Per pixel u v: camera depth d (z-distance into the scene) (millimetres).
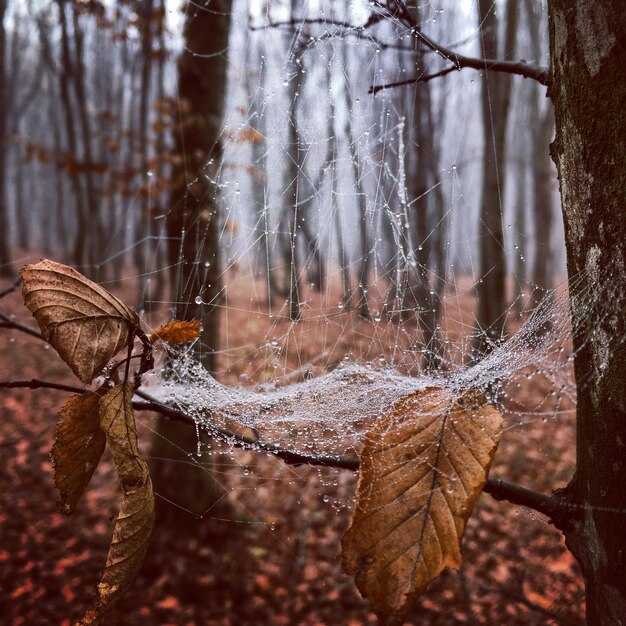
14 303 11188
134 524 725
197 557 4656
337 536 5066
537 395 7098
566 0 768
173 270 4012
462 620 3734
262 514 5230
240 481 5453
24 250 30953
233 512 5098
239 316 11141
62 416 805
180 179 4438
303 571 4676
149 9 6855
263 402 1786
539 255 11570
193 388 2191
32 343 11688
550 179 12000
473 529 5062
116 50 22875
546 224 11953
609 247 744
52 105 24672
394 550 680
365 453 748
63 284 754
